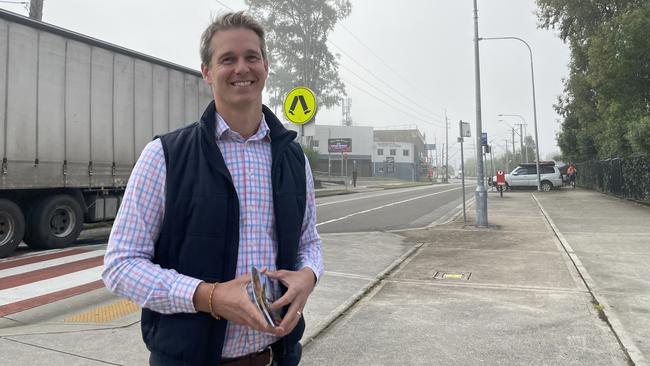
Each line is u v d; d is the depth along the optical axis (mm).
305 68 43938
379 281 6957
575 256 8508
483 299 5875
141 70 10820
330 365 3936
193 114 12258
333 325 4934
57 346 4223
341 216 16750
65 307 5676
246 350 1750
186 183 1645
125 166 10445
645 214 14906
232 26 1767
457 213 17703
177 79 11797
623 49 17266
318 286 6602
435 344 4379
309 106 9164
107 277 1579
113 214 10484
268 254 1762
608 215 14906
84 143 9555
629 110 19266
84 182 9578
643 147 18688
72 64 9320
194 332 1563
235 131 1805
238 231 1676
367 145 69750
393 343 4410
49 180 8898
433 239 10961
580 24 23281
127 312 5371
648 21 16609
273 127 1921
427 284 6711
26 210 9109
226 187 1666
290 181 1876
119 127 10305
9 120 8211
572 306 5504
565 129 37438
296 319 1626
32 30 8570
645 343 4328
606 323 4902
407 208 20094
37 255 8773
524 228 12398
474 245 9977
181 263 1616
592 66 19688
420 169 92125
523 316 5164
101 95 9906
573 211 16500
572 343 4352
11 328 4902
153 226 1645
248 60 1776
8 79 8188
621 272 7211
